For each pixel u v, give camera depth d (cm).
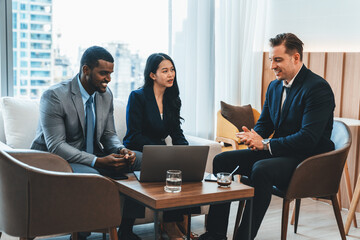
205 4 416
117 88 395
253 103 470
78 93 254
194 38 412
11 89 343
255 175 248
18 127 284
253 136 269
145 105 290
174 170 208
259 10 461
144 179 214
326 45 409
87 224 189
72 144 256
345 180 364
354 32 384
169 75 288
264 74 473
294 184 246
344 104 385
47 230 181
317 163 249
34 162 215
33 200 176
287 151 261
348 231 317
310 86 260
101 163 238
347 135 267
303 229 319
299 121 266
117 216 196
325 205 386
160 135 295
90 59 248
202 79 423
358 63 372
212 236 263
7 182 177
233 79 450
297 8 435
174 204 188
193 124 418
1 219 185
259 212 245
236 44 446
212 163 308
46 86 367
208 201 198
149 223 302
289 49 264
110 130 279
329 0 404
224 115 416
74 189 183
